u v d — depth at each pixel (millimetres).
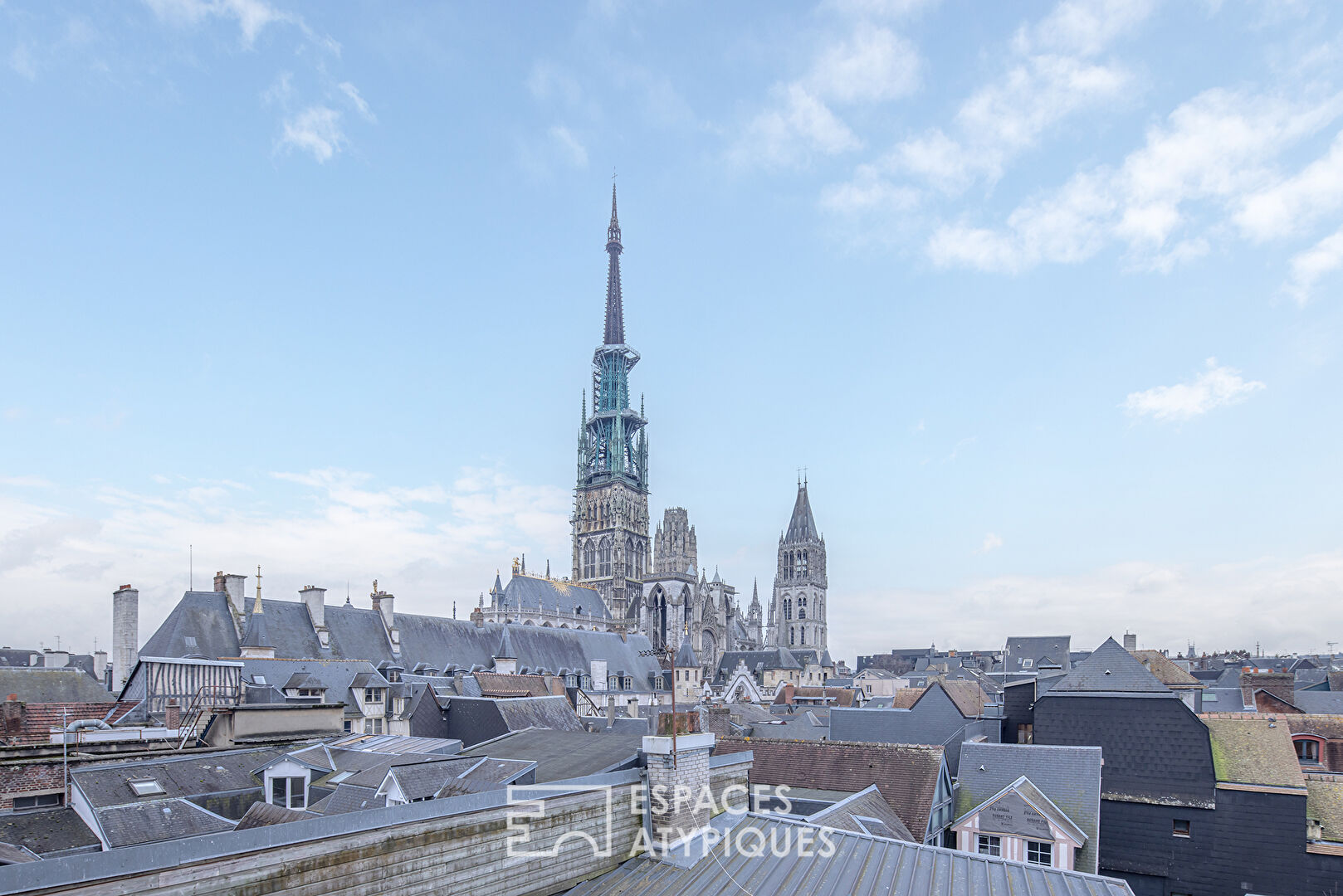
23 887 14211
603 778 26031
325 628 97375
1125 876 47000
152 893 15672
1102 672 53594
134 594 81125
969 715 71938
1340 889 42000
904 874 25234
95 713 59406
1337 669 143125
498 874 21859
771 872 25234
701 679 172625
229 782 34906
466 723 66125
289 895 17547
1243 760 46469
